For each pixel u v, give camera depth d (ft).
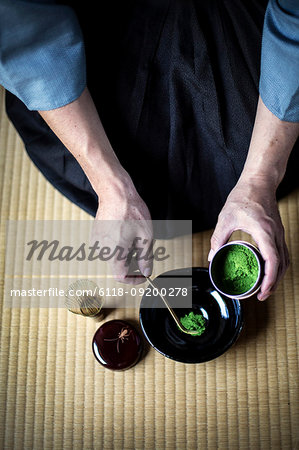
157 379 4.73
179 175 4.47
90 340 4.91
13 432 4.73
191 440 4.58
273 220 3.77
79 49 3.63
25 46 3.48
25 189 5.49
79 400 4.75
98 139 3.92
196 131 4.34
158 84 4.31
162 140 4.38
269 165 3.82
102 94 4.36
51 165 4.78
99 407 4.72
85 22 4.33
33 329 5.00
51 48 3.52
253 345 4.75
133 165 4.45
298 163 4.56
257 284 3.56
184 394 4.67
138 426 4.64
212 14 4.30
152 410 4.66
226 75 4.24
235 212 3.81
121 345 4.50
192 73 4.14
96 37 4.35
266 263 3.61
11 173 5.56
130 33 4.33
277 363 4.69
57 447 4.66
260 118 3.84
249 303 4.86
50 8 3.52
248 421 4.57
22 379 4.86
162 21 4.27
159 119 4.33
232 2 4.30
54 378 4.84
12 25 3.41
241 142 4.25
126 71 4.32
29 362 4.91
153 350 4.80
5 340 4.99
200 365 4.73
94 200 4.71
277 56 3.43
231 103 4.23
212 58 4.25
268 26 3.46
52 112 3.84
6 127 5.72
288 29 3.31
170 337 4.47
